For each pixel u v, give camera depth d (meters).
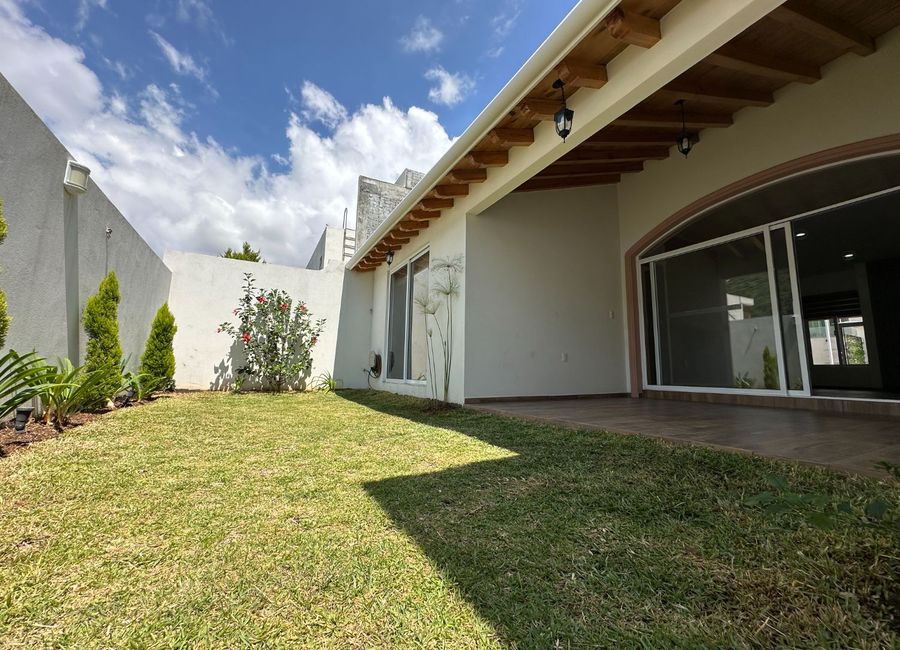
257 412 5.41
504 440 3.63
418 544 1.80
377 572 1.59
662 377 6.74
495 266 6.14
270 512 2.14
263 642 1.23
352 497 2.35
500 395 5.96
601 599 1.42
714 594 1.42
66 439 3.38
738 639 1.21
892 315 6.88
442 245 6.61
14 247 3.42
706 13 2.75
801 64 4.51
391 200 13.83
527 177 4.77
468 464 2.96
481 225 6.11
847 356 7.10
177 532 1.91
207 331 8.21
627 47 3.30
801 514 1.82
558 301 6.60
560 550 1.74
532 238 6.50
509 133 4.35
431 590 1.48
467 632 1.27
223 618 1.33
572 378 6.56
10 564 1.62
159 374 6.44
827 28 3.86
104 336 4.62
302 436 3.92
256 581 1.53
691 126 5.46
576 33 3.14
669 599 1.41
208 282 8.31
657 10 2.95
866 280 6.90
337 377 9.41
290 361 8.66
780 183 5.31
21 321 3.53
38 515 2.03
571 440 3.43
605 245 7.19
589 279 6.93
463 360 5.80
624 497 2.23
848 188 4.73
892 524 1.30
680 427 3.68
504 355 6.06
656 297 6.91
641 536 1.82
